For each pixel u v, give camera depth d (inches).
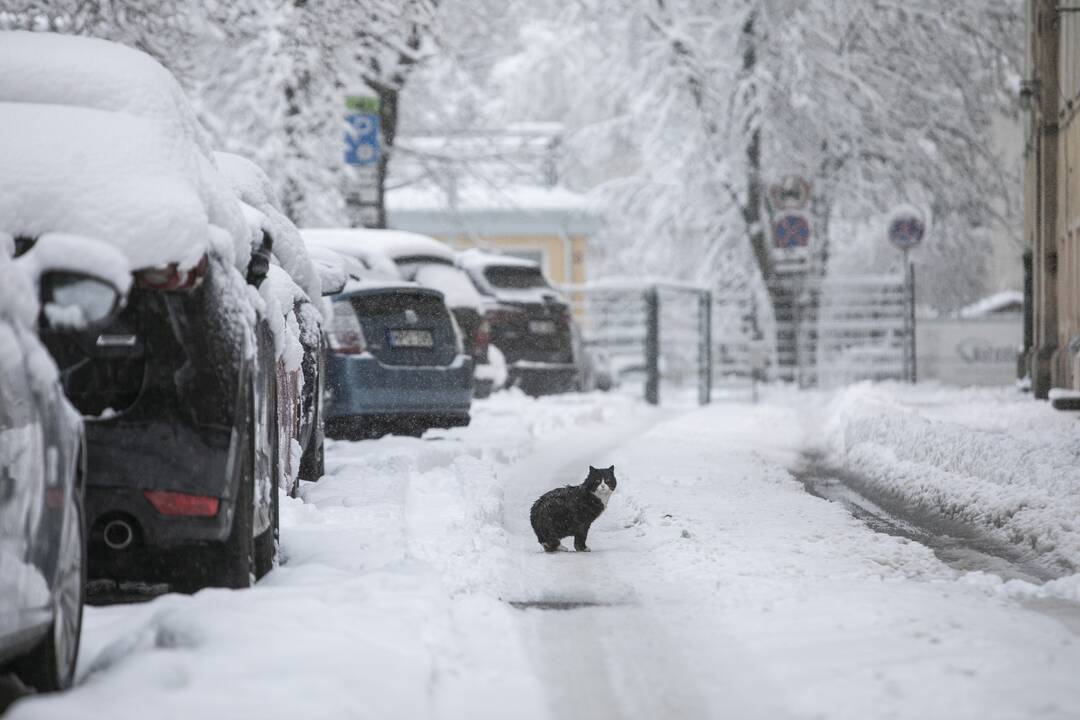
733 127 3474.4
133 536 607.8
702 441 1685.5
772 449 1686.8
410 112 3208.7
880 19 3440.0
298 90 2346.2
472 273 2288.4
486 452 1368.1
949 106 3548.2
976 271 4052.7
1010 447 1178.6
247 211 752.3
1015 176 3833.7
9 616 454.6
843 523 970.7
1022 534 920.3
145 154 609.3
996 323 3361.2
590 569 784.3
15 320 511.2
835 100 3405.5
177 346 604.7
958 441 1274.6
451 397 1469.0
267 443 716.0
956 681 520.4
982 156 3639.3
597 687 526.9
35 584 475.5
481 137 3371.1
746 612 652.1
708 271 3695.9
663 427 1919.3
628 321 3201.3
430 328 1462.8
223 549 634.2
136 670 493.7
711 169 3535.9
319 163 2375.7
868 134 3479.3
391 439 1403.8
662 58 3486.7
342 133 2348.7
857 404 1807.3
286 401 914.7
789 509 1042.7
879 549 845.2
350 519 880.3
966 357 3371.1
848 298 3339.1
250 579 647.1
